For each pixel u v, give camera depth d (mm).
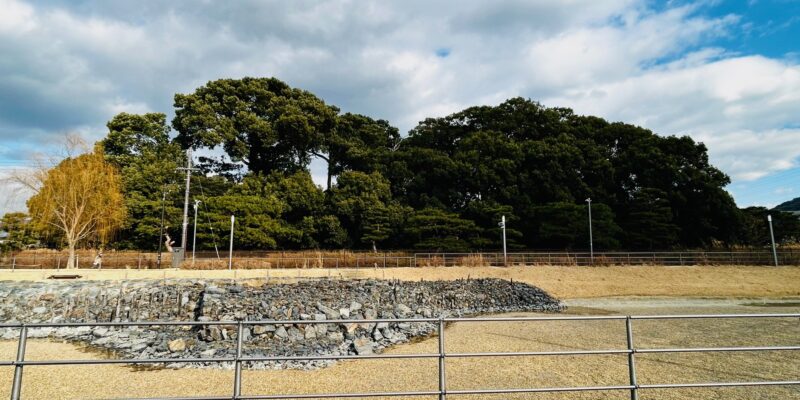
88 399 8930
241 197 48781
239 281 28078
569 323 19875
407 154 61531
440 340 6547
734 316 6484
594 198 57188
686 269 40156
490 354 6555
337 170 68875
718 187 55781
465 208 56719
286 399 8844
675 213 55906
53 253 39219
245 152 60312
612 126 66188
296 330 16297
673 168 55906
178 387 9898
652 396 9219
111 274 30828
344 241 52125
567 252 46469
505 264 41156
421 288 28656
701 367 11578
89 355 13875
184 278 29047
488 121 70500
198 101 59156
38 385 9891
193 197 50219
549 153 58125
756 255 44562
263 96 63750
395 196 60031
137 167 51656
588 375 10750
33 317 19984
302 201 52656
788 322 19625
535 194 56781
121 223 40062
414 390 9656
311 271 35844
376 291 25953
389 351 14555
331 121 66250
